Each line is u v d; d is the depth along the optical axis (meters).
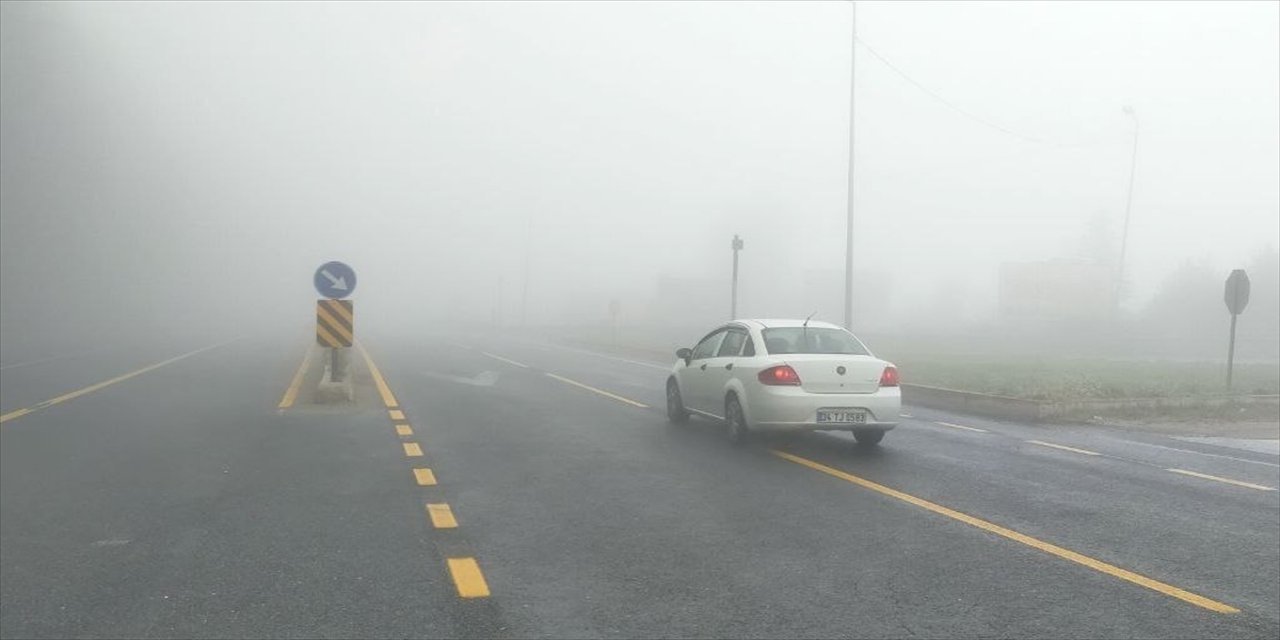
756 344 11.55
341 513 7.82
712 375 12.23
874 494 8.69
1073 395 16.45
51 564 6.34
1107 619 5.30
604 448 11.34
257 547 6.75
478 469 9.88
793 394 10.71
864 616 5.33
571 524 7.48
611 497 8.50
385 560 6.43
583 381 21.50
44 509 7.94
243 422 13.52
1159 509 8.13
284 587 5.84
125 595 5.69
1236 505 8.33
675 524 7.48
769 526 7.43
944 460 10.65
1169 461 10.84
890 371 11.07
